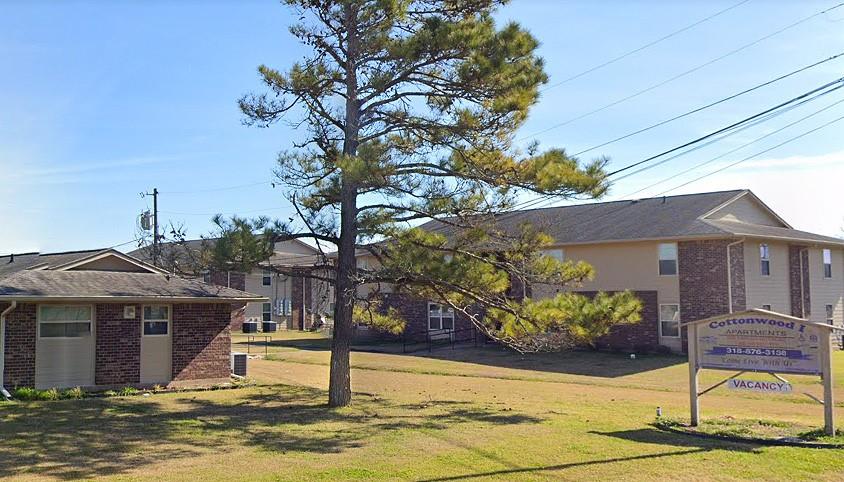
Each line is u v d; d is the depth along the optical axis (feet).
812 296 114.42
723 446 39.93
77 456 38.14
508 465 35.50
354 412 54.65
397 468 34.91
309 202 58.08
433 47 51.29
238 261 52.44
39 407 56.24
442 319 123.65
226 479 32.68
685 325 47.11
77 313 65.77
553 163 49.34
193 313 71.92
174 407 57.21
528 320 53.67
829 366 41.93
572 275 53.06
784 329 43.47
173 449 40.09
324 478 32.81
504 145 53.88
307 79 55.77
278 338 145.48
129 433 45.34
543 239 54.24
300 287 181.16
